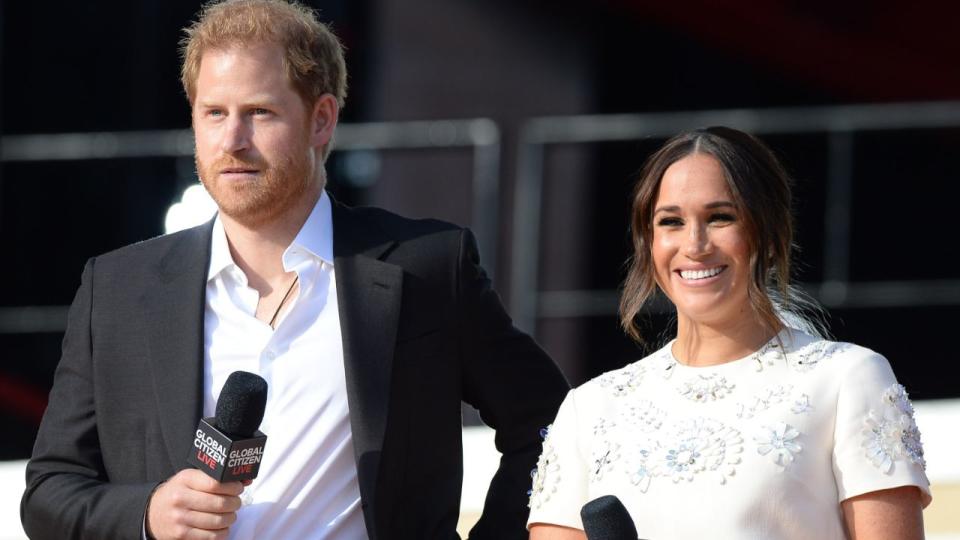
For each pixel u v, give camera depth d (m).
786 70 32.62
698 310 10.02
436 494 11.52
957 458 18.14
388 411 11.17
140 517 10.59
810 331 10.55
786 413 9.66
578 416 10.47
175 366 11.17
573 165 29.78
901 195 31.16
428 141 27.17
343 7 30.11
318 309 11.41
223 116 11.18
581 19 31.03
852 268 31.22
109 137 27.94
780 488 9.48
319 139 11.56
